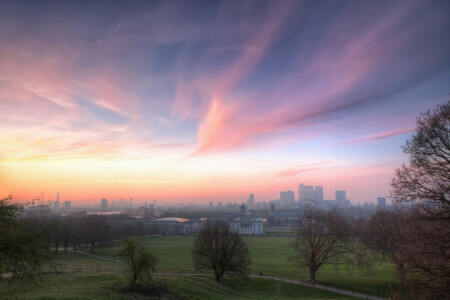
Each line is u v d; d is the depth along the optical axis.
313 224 71.19
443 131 27.69
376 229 64.06
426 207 28.52
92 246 131.25
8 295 33.00
